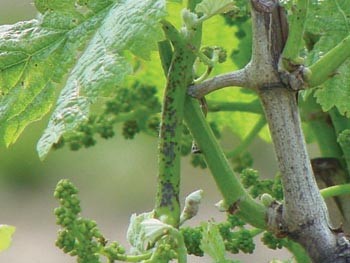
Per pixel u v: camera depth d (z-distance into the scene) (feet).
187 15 2.05
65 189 2.13
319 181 2.44
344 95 2.22
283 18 2.02
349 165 2.40
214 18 2.60
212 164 2.08
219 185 2.08
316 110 2.48
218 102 2.58
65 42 2.10
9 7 7.38
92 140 2.54
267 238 2.30
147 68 2.66
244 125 2.76
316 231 2.04
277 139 2.04
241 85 2.05
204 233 2.07
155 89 2.65
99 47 2.03
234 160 2.64
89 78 2.01
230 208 2.07
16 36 2.13
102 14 2.08
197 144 2.08
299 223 2.04
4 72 2.13
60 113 2.01
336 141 2.48
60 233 2.13
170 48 2.10
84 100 2.01
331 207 2.41
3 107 2.13
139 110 2.60
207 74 2.08
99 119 2.55
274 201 2.07
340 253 2.04
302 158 2.04
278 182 2.34
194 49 2.06
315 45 2.24
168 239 2.06
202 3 2.04
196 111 2.08
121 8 2.04
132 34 2.00
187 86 2.08
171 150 2.08
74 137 2.52
